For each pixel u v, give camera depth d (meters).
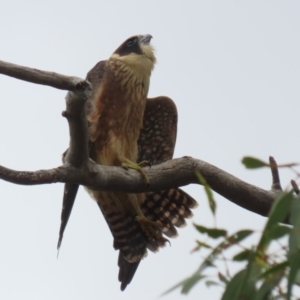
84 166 9.71
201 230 5.30
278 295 5.19
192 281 5.28
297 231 4.98
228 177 10.81
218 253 5.24
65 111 9.05
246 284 5.15
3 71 8.38
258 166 5.56
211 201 5.41
